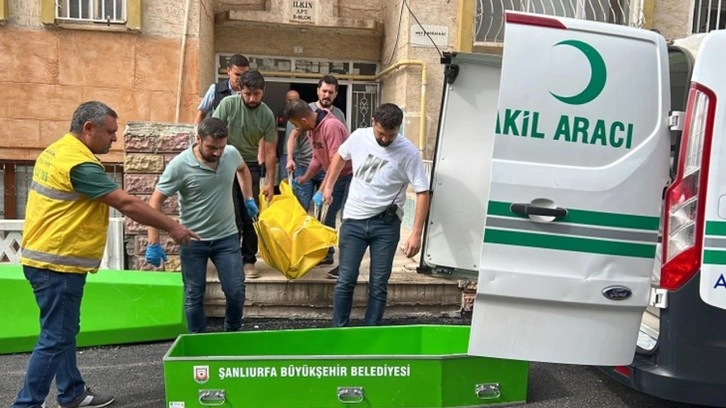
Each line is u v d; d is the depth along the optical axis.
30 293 4.52
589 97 3.07
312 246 5.00
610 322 3.19
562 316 3.17
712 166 3.03
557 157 3.08
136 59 8.40
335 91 5.98
